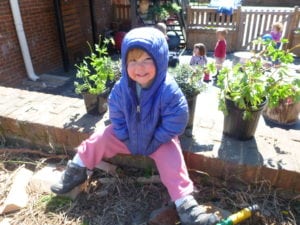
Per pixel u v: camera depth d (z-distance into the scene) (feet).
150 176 6.35
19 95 8.73
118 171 6.55
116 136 5.74
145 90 5.08
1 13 17.04
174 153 5.47
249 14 27.20
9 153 7.34
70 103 8.14
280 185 5.69
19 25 18.07
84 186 6.19
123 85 5.24
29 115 7.39
